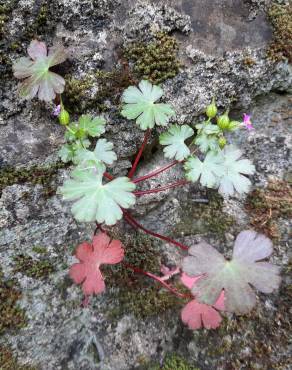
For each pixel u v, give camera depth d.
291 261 0.14
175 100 0.15
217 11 0.15
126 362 0.13
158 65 0.14
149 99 0.13
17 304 0.13
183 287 0.14
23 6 0.13
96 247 0.13
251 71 0.15
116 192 0.12
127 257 0.15
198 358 0.13
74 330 0.14
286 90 0.16
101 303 0.14
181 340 0.14
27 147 0.14
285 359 0.13
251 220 0.15
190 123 0.15
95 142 0.15
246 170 0.13
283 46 0.15
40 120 0.14
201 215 0.15
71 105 0.14
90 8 0.14
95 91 0.14
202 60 0.15
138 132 0.15
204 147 0.13
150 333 0.14
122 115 0.14
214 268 0.11
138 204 0.15
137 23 0.14
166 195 0.15
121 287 0.14
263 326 0.13
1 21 0.13
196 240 0.15
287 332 0.13
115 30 0.14
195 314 0.13
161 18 0.14
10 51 0.14
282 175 0.15
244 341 0.13
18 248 0.14
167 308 0.14
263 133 0.16
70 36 0.14
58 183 0.14
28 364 0.13
